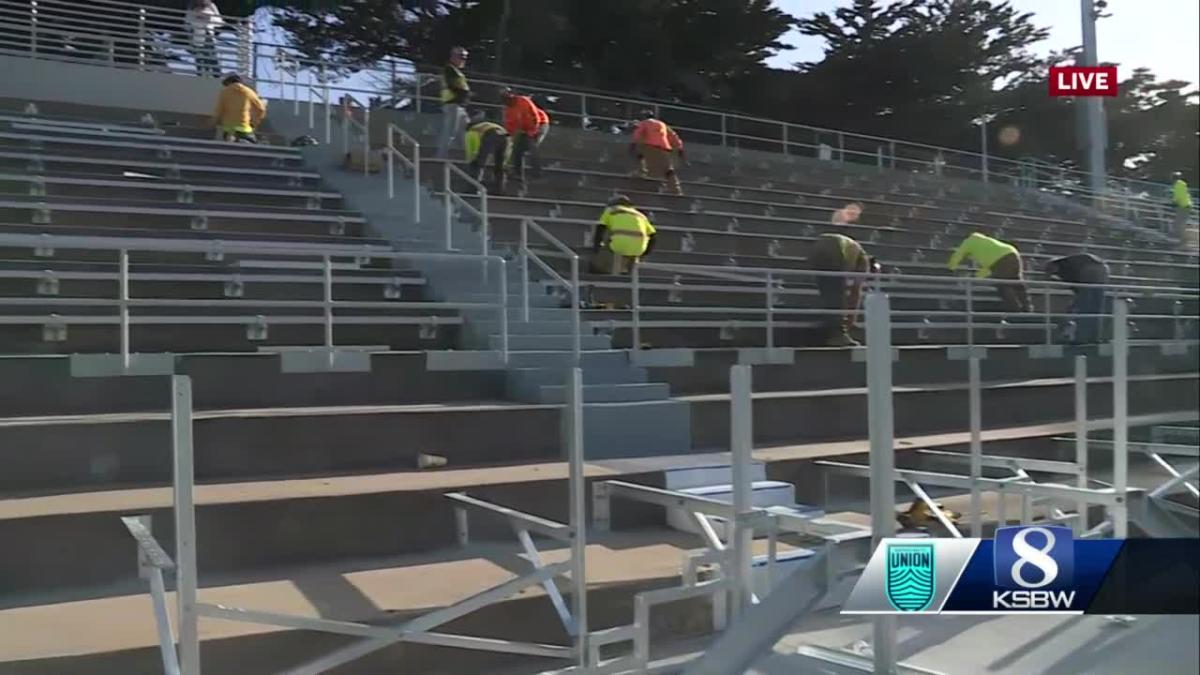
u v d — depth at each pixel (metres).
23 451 5.66
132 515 5.16
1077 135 42.75
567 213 13.43
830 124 42.84
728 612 5.13
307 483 6.04
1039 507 8.16
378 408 7.09
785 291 11.88
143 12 20.08
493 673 4.79
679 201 16.23
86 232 9.51
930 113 43.62
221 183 12.24
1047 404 11.64
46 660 3.98
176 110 17.39
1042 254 20.03
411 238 10.86
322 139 16.11
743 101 40.84
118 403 6.75
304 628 3.85
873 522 4.74
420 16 34.62
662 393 8.46
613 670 4.52
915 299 14.67
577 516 4.46
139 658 4.12
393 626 4.49
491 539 6.09
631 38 36.41
